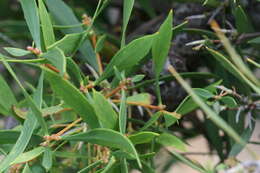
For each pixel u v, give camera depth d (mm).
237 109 887
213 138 986
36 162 803
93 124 750
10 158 738
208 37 922
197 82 1101
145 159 828
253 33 900
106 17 1385
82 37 769
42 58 755
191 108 792
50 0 891
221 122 652
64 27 829
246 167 728
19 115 796
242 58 922
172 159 1264
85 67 1001
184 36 1012
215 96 810
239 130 899
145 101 804
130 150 715
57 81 721
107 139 728
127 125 927
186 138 1197
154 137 789
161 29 767
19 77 1187
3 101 807
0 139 771
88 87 781
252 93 894
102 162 771
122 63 778
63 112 856
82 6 1295
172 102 989
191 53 1017
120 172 778
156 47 775
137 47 767
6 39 1074
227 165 818
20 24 1178
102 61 1024
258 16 1102
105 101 741
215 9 963
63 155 803
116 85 817
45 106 827
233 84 900
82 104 739
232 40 904
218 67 919
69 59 760
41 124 745
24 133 750
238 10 861
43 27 750
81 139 742
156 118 792
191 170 1675
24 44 1234
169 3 1162
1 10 1366
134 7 1293
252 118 873
